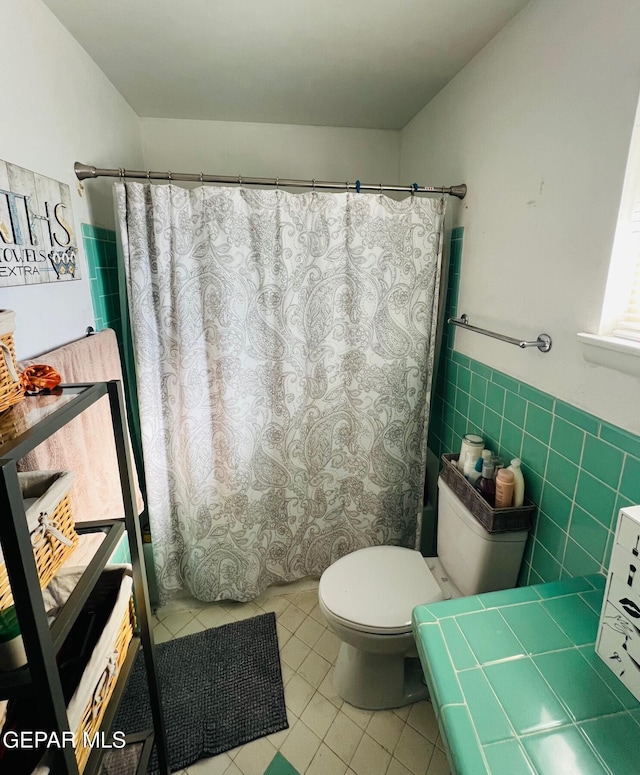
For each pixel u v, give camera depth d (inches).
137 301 58.2
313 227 60.7
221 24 50.5
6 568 22.8
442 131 69.6
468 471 55.8
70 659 34.6
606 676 28.5
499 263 54.5
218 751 50.4
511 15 48.8
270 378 64.9
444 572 59.8
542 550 47.3
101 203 62.8
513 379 52.2
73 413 29.0
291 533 72.9
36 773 25.2
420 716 54.6
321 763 49.3
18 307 40.0
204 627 68.5
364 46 55.7
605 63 36.3
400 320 66.5
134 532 38.9
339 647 64.7
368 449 71.3
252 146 85.2
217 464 65.9
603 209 37.4
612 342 35.2
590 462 39.6
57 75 48.9
